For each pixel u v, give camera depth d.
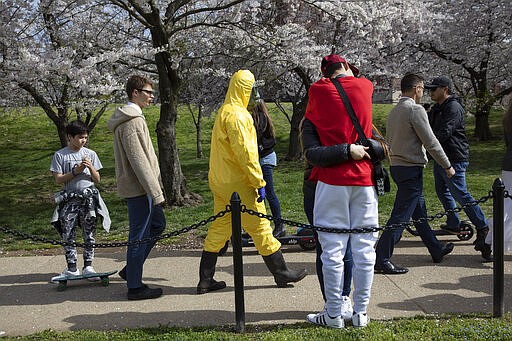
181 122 24.09
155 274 5.32
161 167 9.93
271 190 6.21
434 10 17.14
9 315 4.27
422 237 5.38
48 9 10.13
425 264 5.36
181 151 19.28
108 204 10.95
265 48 11.12
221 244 4.68
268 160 6.13
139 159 4.36
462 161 5.57
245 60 12.15
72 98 11.01
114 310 4.30
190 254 6.11
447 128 5.46
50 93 11.85
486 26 17.02
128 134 4.37
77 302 4.54
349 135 3.57
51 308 4.41
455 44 17.03
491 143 18.70
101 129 22.84
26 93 11.91
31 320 4.14
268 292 4.62
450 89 5.67
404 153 4.89
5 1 9.59
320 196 3.66
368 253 3.68
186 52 11.67
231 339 3.55
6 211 11.09
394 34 14.78
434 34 15.84
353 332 3.58
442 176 5.71
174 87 9.92
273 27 11.34
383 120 23.77
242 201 4.49
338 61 3.78
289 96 16.86
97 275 4.95
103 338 3.63
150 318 4.09
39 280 5.30
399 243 6.24
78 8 11.48
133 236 4.52
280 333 3.63
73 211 5.06
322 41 13.91
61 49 9.12
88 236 5.15
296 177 13.41
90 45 9.97
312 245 6.02
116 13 11.59
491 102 18.69
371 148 3.57
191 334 3.66
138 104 4.55
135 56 10.07
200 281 4.68
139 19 9.21
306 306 4.26
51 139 21.42
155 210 4.86
